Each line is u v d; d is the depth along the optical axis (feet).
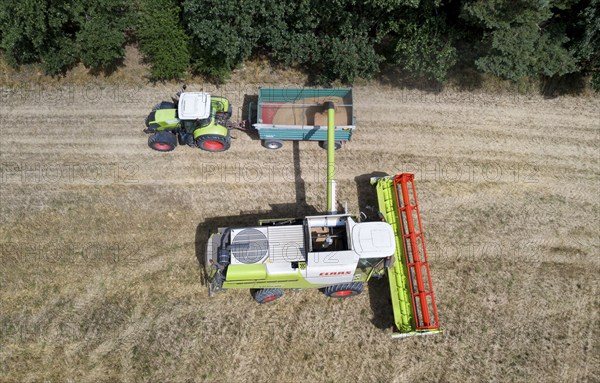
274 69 64.85
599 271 52.54
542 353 48.14
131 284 50.31
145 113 61.46
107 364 46.29
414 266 46.98
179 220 54.08
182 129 55.57
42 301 49.11
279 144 57.16
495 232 54.65
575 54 56.90
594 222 55.57
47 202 54.70
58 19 54.39
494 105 63.72
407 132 61.00
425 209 55.77
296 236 44.60
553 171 58.95
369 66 58.44
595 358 47.96
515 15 51.34
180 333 47.93
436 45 57.57
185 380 45.91
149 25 56.70
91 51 56.85
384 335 48.47
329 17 56.85
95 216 53.98
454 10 57.72
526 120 62.64
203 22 54.34
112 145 58.90
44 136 59.47
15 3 51.80
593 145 61.00
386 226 42.93
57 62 59.31
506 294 50.98
